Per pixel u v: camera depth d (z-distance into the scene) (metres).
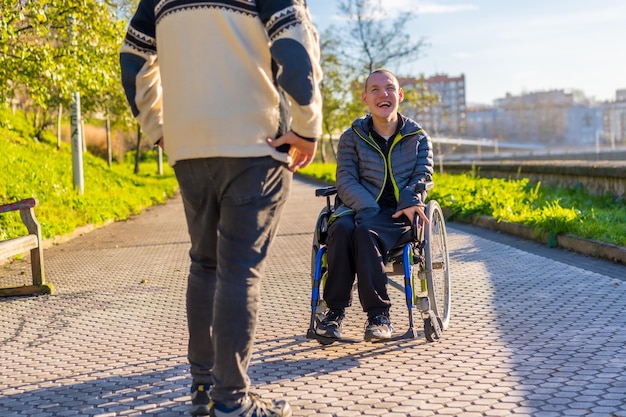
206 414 3.04
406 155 4.54
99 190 18.77
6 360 4.43
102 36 11.55
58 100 22.31
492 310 5.10
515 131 199.12
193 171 2.77
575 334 4.29
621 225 8.10
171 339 4.74
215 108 2.67
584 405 3.05
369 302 4.11
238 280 2.73
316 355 4.13
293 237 10.67
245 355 2.78
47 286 6.81
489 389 3.34
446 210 12.20
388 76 4.61
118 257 9.45
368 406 3.18
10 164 15.34
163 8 2.78
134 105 3.00
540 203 11.48
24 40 10.69
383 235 4.15
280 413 2.90
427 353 4.05
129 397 3.50
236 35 2.67
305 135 2.67
